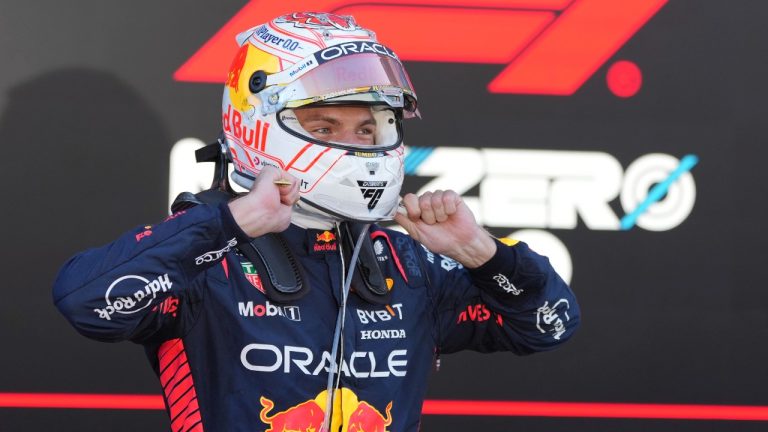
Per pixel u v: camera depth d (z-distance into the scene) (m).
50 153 9.91
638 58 10.36
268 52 7.14
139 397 10.04
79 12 9.96
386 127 7.39
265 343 6.63
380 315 7.07
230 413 6.55
